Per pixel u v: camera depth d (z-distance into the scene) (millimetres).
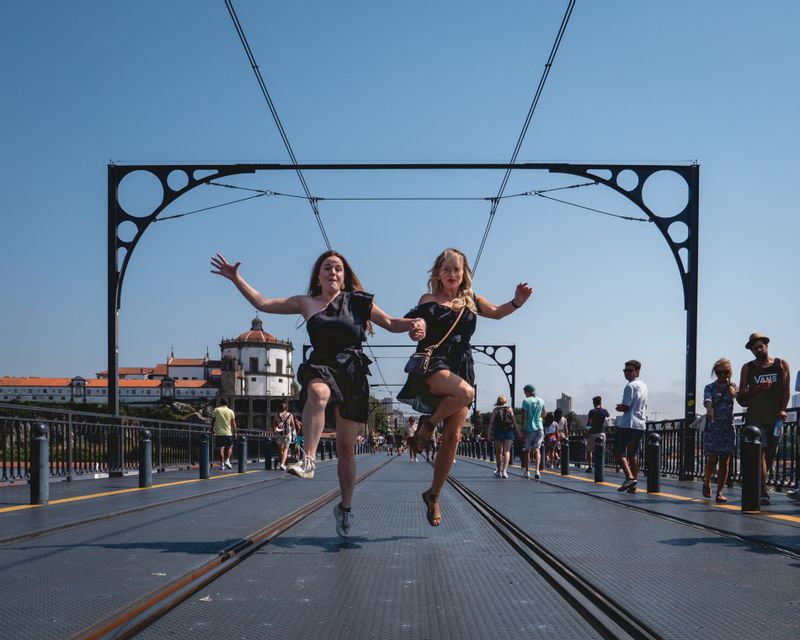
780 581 3840
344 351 4938
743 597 3469
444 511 7379
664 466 15820
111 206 15273
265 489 10180
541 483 12508
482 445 35125
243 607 3322
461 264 5188
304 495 9000
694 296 14586
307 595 3559
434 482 5312
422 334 4895
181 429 18516
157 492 9711
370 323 5145
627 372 10836
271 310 5020
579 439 22734
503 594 3596
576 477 15148
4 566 4156
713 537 5477
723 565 4289
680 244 14758
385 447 78750
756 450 7535
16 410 11406
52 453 12305
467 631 2959
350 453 5219
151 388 184500
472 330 5219
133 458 15359
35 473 7945
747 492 7523
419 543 5156
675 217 14820
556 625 3055
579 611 3289
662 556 4586
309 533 5664
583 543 5125
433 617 3170
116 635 2795
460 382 5039
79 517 6453
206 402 182625
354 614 3211
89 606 3225
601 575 3977
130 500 8367
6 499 8750
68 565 4176
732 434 8852
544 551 4754
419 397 5254
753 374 8641
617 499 8898
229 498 8625
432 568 4234
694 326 14500
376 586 3760
